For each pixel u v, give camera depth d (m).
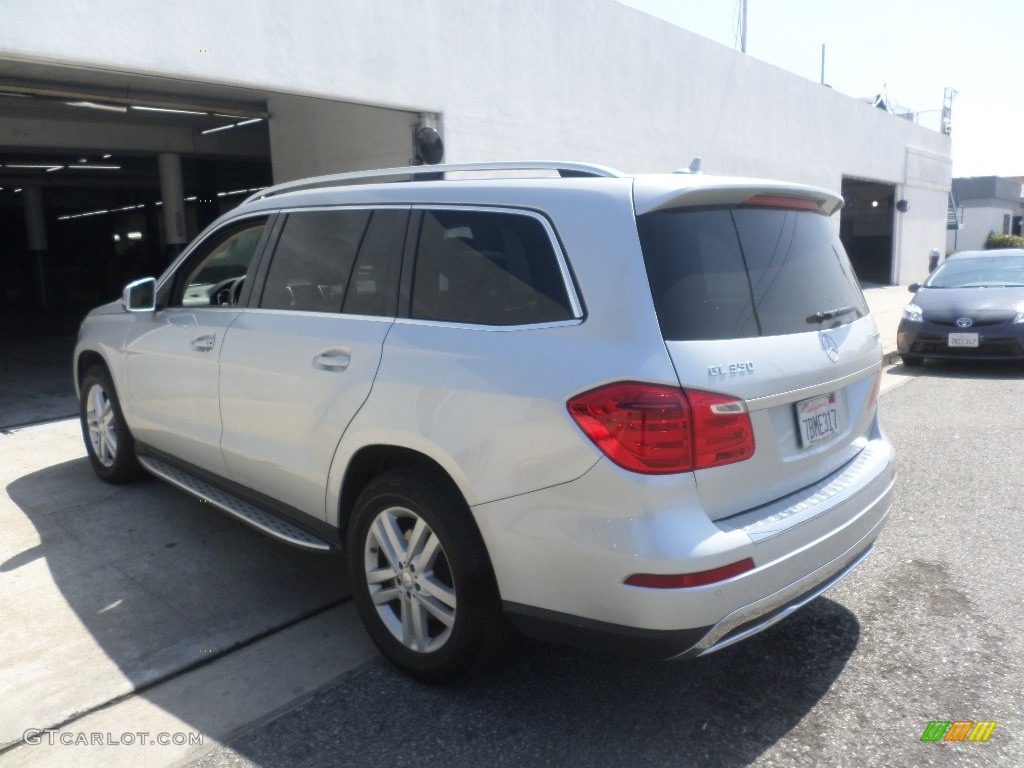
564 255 2.76
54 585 4.00
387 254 3.32
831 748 2.77
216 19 7.62
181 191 16.28
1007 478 5.67
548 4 11.27
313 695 3.10
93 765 2.70
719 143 15.77
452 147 10.02
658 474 2.45
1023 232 45.44
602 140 12.65
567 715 2.96
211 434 4.09
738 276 2.83
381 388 3.07
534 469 2.61
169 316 4.46
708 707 3.01
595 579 2.52
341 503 3.37
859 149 21.75
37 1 6.50
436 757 2.73
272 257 3.88
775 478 2.79
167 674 3.23
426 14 9.52
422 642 3.08
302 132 11.29
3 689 3.12
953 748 2.77
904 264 25.66
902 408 8.00
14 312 19.91
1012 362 10.47
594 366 2.54
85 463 5.96
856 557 3.18
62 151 15.41
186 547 4.45
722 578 2.49
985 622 3.63
